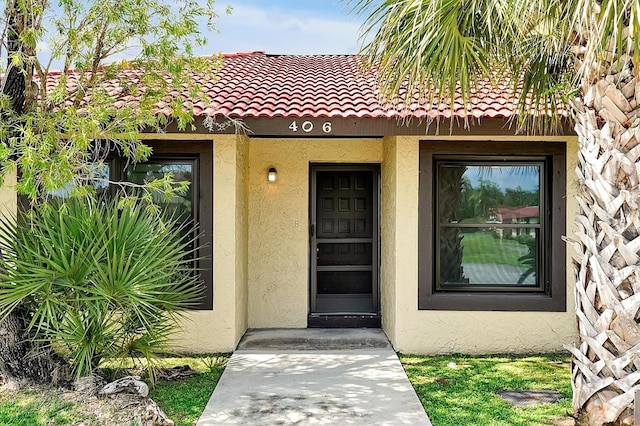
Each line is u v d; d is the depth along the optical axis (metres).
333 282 10.62
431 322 8.65
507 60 6.63
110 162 8.67
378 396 6.52
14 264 6.11
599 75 4.89
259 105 8.41
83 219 6.12
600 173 4.95
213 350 8.59
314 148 10.25
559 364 7.97
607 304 4.86
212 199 8.64
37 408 5.51
